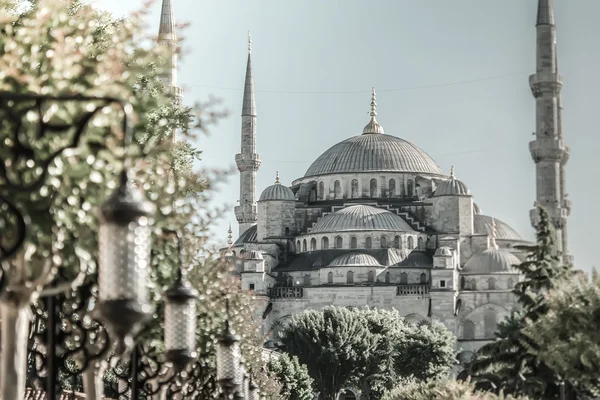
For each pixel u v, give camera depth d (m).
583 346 97.06
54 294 32.66
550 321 100.62
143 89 47.09
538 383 150.75
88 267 36.59
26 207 30.34
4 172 28.12
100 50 42.97
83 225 32.09
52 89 32.69
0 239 29.55
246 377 77.06
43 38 35.69
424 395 118.94
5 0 45.06
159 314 48.78
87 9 42.00
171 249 47.84
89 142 31.50
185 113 50.50
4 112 29.30
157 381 50.94
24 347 30.67
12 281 30.00
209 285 60.50
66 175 30.84
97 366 43.41
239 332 73.81
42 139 30.47
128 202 23.77
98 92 32.88
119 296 23.47
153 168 43.78
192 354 35.00
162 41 45.91
